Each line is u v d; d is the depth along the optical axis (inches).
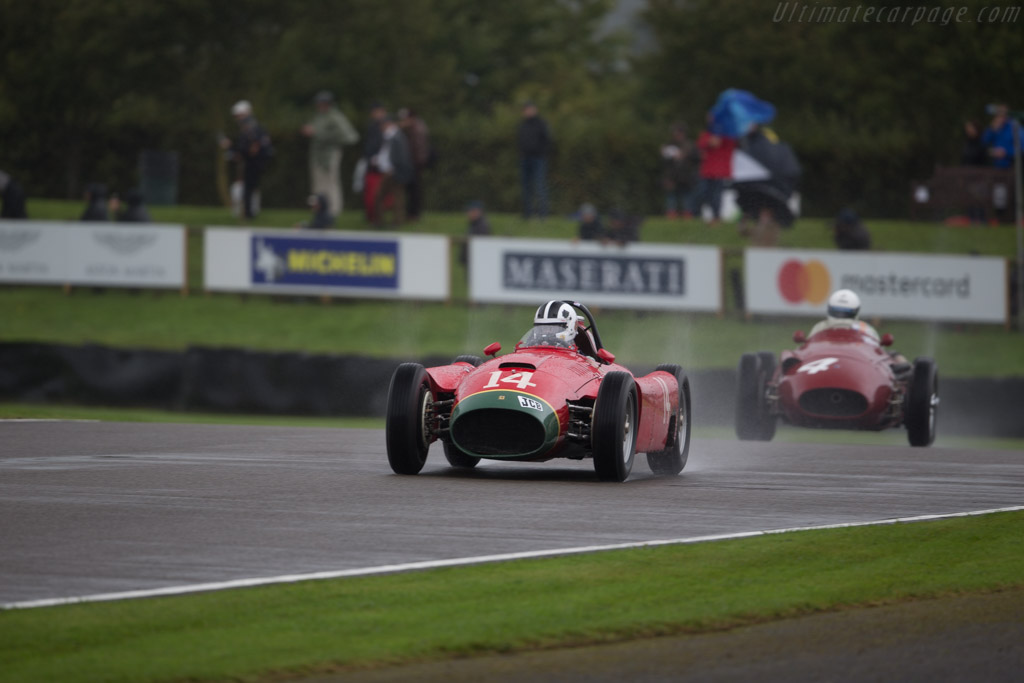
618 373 1459.2
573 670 767.7
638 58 7322.8
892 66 5433.1
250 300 4020.7
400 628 830.5
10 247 4057.6
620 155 5393.7
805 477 1603.1
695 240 4192.9
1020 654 818.2
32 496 1280.8
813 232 4466.0
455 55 7524.6
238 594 887.1
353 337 3700.8
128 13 5452.8
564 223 4500.5
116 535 1077.1
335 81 6225.4
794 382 2209.6
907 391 2218.3
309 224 4023.1
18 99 5536.4
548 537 1104.8
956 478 1617.9
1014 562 1072.8
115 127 5625.0
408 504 1264.8
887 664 792.3
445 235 3919.8
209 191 5659.5
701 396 3083.2
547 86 7785.4
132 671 726.5
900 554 1091.9
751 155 3981.3
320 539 1075.3
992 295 3644.2
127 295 4060.0
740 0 6722.4
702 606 905.5
